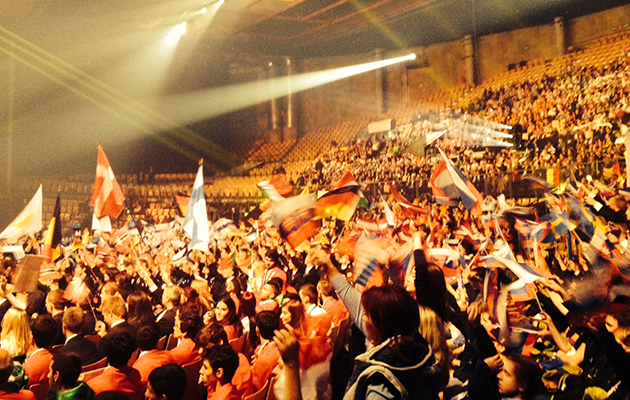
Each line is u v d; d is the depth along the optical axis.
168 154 32.88
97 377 3.91
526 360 3.51
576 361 3.80
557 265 7.27
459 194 5.98
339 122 31.31
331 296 5.77
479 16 25.86
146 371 4.27
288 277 9.26
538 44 25.02
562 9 23.94
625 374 3.03
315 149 30.67
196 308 5.10
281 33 31.00
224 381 3.80
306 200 4.32
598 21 23.25
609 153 15.53
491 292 4.41
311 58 32.50
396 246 5.22
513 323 4.33
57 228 7.56
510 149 20.05
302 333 4.56
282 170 29.06
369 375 2.44
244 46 31.66
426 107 27.30
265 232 10.98
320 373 4.31
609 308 3.13
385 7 26.31
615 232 6.05
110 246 12.04
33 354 4.56
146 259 9.34
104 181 8.41
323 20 28.62
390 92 29.64
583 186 7.38
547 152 18.34
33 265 5.72
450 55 27.61
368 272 4.96
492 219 7.13
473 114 23.50
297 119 32.78
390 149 24.89
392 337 2.58
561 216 6.49
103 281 9.26
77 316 4.90
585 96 19.88
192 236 7.39
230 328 5.52
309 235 4.29
